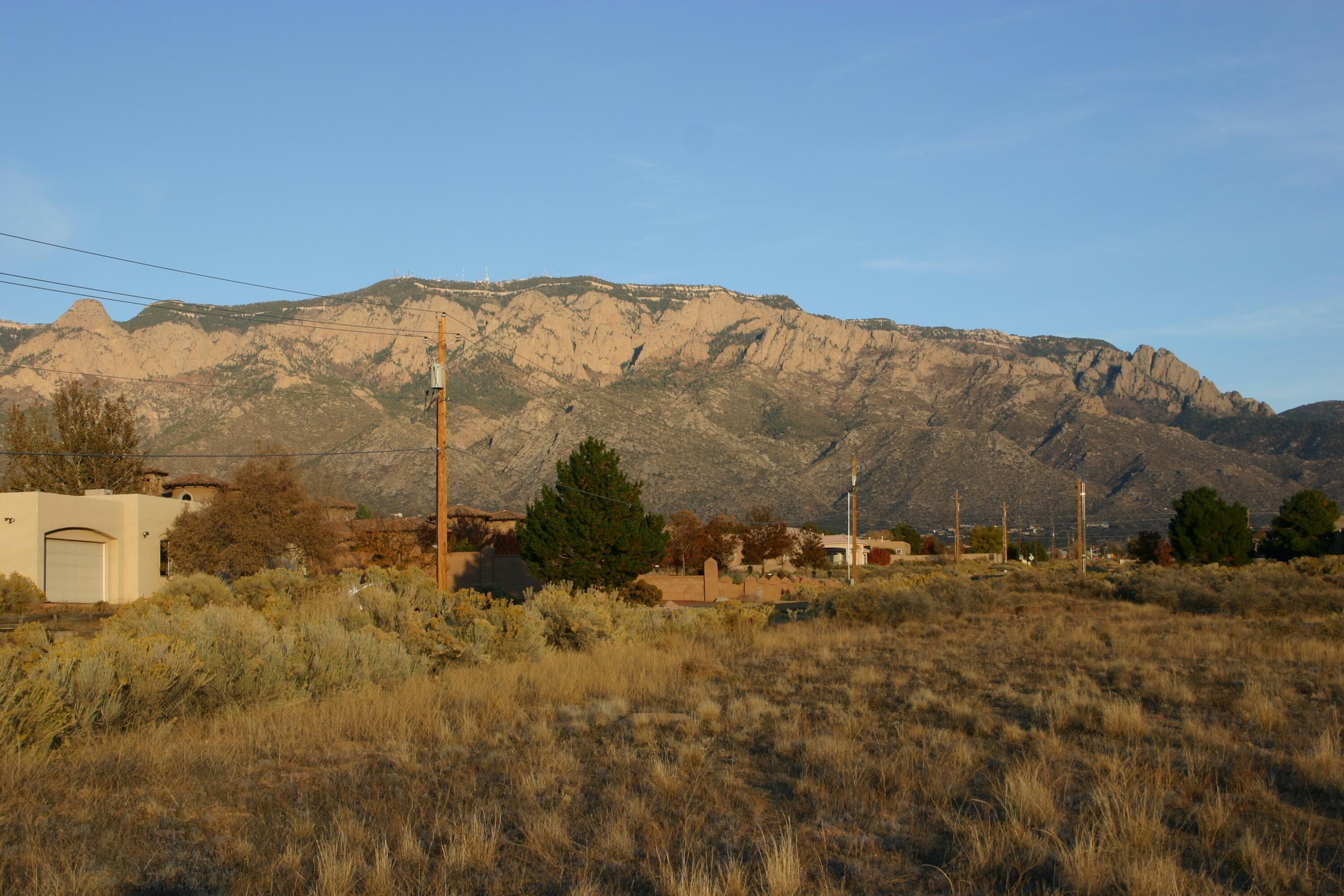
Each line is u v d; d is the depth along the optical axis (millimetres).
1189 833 8125
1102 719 12734
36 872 6961
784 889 6586
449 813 8906
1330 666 18219
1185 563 76062
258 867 7336
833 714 13625
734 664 20281
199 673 13547
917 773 10109
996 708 14375
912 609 31375
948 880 6957
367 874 6984
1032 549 120812
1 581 32156
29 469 52125
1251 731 12297
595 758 11234
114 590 40000
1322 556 78875
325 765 10977
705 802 9180
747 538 86875
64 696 11664
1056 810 8484
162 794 9430
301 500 45094
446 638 19734
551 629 23562
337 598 25094
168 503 44312
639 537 49031
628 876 7195
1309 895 6672
